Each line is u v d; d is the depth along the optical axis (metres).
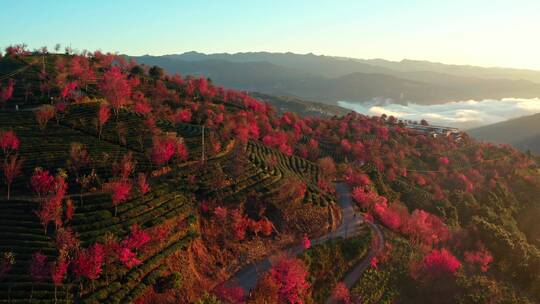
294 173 156.75
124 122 147.38
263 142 186.25
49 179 91.44
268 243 108.19
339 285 96.81
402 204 170.00
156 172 115.62
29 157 108.56
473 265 120.38
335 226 127.12
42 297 68.56
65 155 112.38
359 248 112.88
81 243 79.31
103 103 154.12
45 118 127.75
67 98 156.88
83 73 185.75
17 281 70.19
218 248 100.81
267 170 140.75
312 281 96.00
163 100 189.62
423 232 127.44
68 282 72.94
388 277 103.88
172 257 88.56
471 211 177.62
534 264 119.38
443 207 174.25
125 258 77.31
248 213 114.00
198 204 107.75
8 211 86.69
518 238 139.62
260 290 83.56
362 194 142.50
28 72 189.12
